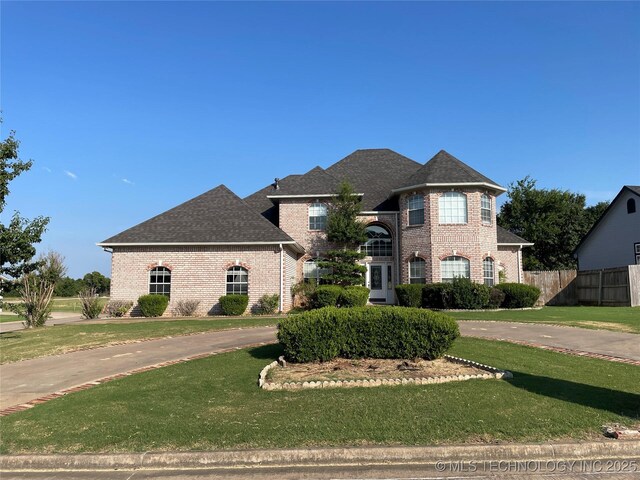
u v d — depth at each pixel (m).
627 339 13.24
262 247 23.81
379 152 32.88
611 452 5.80
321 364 10.02
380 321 10.14
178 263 23.97
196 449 5.86
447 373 9.14
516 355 10.99
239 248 23.91
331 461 5.68
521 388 8.12
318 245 27.36
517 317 18.73
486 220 25.55
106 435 6.37
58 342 14.88
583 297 29.06
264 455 5.72
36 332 17.66
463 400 7.43
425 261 24.98
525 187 46.88
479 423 6.45
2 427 6.89
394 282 27.06
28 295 20.50
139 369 10.69
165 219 25.59
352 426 6.41
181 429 6.47
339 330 10.11
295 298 25.73
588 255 36.62
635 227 32.25
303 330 10.00
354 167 31.67
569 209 44.62
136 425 6.69
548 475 5.22
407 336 10.08
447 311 21.80
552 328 15.57
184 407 7.46
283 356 10.74
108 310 23.75
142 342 14.52
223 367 10.27
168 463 5.71
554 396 7.64
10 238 14.61
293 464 5.65
